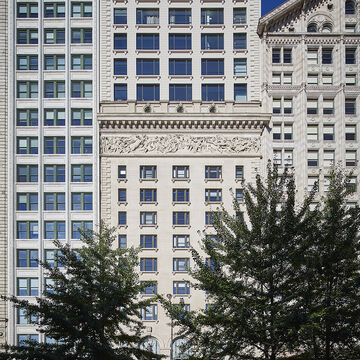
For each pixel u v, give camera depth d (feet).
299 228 108.58
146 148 227.81
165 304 115.24
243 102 231.30
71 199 225.97
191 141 228.84
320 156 227.20
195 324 107.86
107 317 112.37
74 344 104.42
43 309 102.78
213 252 112.47
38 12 235.20
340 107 229.25
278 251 108.78
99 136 229.45
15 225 223.30
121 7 238.27
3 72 232.53
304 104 229.25
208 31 237.66
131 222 222.48
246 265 108.37
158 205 224.12
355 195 223.10
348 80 232.94
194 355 116.47
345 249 105.70
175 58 236.22
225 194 225.15
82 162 227.81
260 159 227.81
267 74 232.94
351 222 110.42
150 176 227.81
